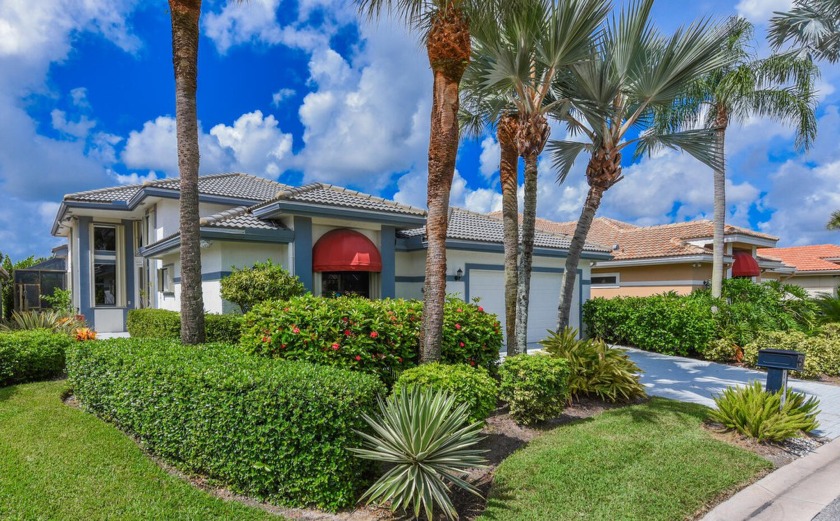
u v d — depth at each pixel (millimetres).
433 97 8203
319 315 7969
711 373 14062
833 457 7309
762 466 6691
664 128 18000
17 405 8453
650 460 6656
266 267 13797
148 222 22891
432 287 8023
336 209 14992
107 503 5016
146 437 6754
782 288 20719
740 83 18062
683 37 10016
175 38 9023
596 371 10117
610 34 10484
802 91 18797
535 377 7992
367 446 5578
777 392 8305
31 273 25812
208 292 15430
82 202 22344
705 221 26812
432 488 5066
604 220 33094
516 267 10844
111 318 24594
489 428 8070
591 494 5590
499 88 10648
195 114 9273
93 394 8109
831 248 40844
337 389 5570
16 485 5293
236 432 5621
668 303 17828
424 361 8055
